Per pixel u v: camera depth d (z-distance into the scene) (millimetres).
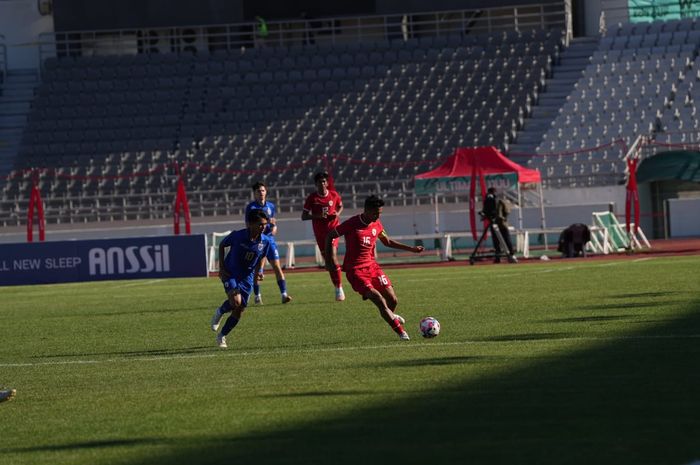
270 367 34969
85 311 62719
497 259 96812
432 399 26969
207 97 150500
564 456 20422
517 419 24016
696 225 123688
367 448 21844
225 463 21172
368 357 36000
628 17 154250
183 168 141000
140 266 88625
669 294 54031
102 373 36094
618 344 35938
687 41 146375
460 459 20531
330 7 150375
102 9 152750
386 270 92438
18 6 161625
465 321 46219
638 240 111750
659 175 122688
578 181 128625
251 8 151375
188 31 160750
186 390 30922
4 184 142625
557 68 146375
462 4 146875
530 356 33938
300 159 140250
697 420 23188
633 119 135500
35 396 31656
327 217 63375
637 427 22688
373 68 150250
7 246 89562
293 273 95188
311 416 25625
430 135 139875
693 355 32844
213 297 68312
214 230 131500
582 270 77875
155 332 48969
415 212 125438
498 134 137750
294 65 152500
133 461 21812
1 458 22984
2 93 155375
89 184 141875
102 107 151250
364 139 141125
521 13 157000
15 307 68312
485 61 148000
